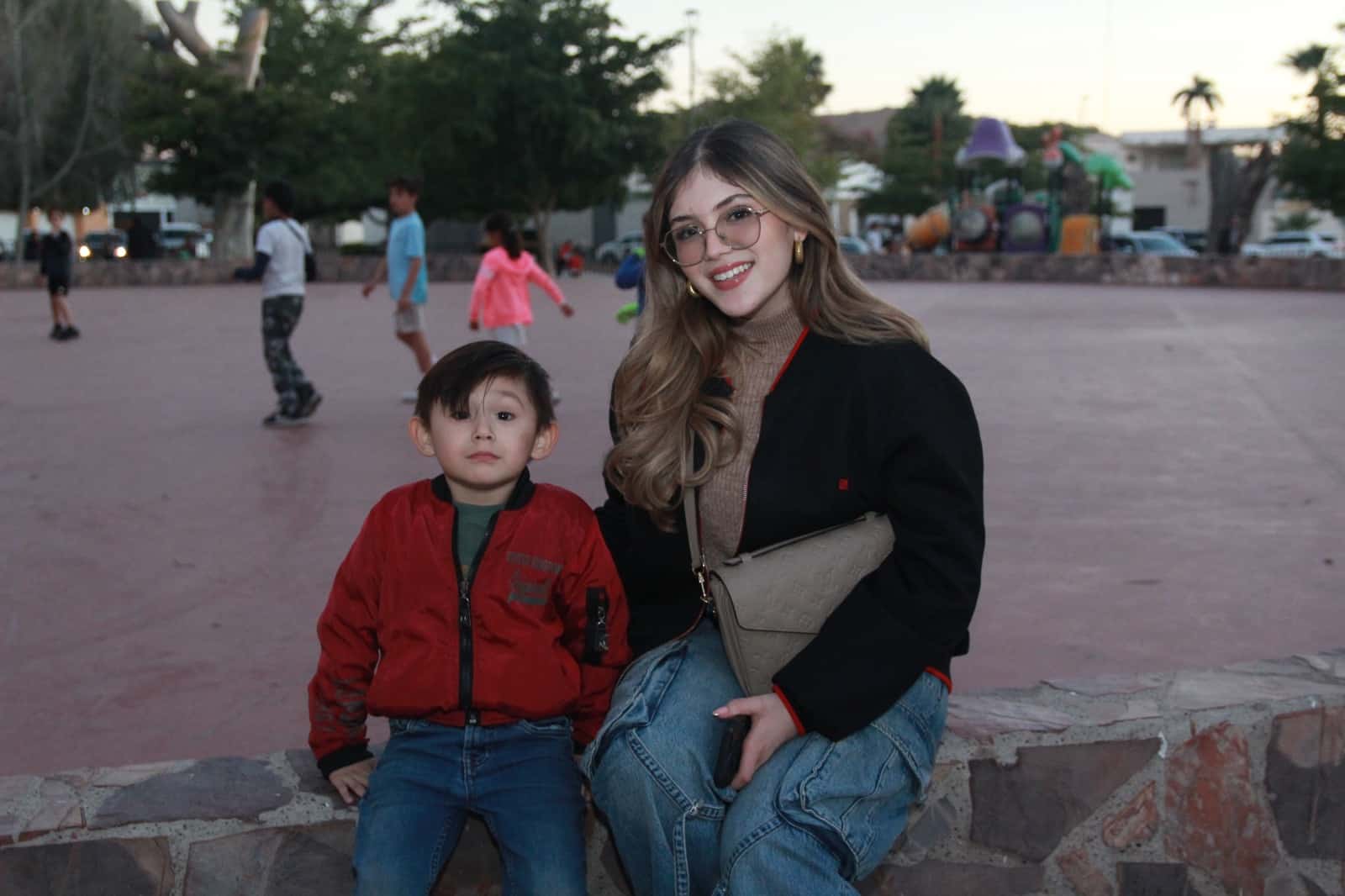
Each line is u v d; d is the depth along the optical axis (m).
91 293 27.14
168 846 2.26
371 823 2.12
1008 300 22.16
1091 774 2.49
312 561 4.80
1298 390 9.52
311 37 43.56
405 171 41.88
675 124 43.03
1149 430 7.74
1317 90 35.72
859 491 2.16
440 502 2.21
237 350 13.55
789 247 2.29
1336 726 2.59
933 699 2.18
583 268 44.75
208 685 3.54
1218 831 2.55
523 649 2.16
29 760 3.06
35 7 35.34
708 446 2.21
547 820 2.11
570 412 8.42
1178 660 3.65
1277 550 4.85
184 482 6.32
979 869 2.48
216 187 37.81
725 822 2.04
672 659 2.24
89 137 38.53
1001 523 5.34
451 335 14.77
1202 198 68.38
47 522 5.45
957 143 59.81
